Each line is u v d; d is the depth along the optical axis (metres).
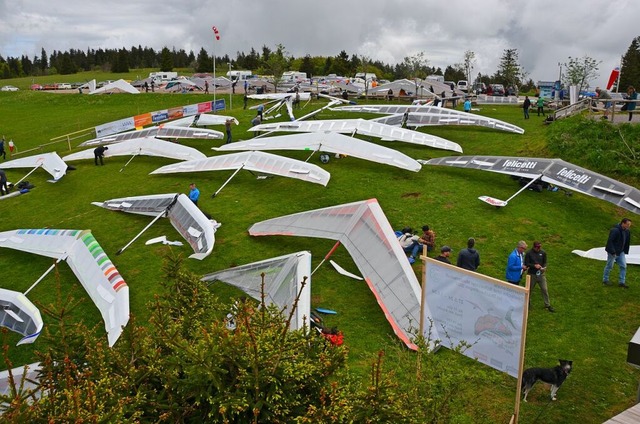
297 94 42.81
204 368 5.91
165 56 116.81
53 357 6.53
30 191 26.67
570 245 17.02
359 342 12.22
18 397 5.18
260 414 5.94
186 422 6.12
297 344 6.71
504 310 8.27
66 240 17.95
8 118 54.91
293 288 12.40
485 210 19.62
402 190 21.92
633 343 8.30
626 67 86.06
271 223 17.78
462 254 12.91
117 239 19.27
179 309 8.53
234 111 44.00
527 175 20.44
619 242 13.89
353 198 21.28
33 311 13.44
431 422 6.95
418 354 8.03
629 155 23.17
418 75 66.00
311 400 6.37
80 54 181.75
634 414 6.37
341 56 102.06
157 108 55.44
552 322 12.73
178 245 18.28
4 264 18.08
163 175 26.66
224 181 24.58
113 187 25.80
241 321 6.76
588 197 20.80
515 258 12.95
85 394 5.65
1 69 141.12
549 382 9.82
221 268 16.36
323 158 26.06
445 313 9.12
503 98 47.47
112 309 13.21
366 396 6.17
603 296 13.83
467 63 60.72
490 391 10.23
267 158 23.58
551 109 41.38
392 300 13.08
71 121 51.53
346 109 36.00
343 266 16.22
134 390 6.20
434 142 26.47
